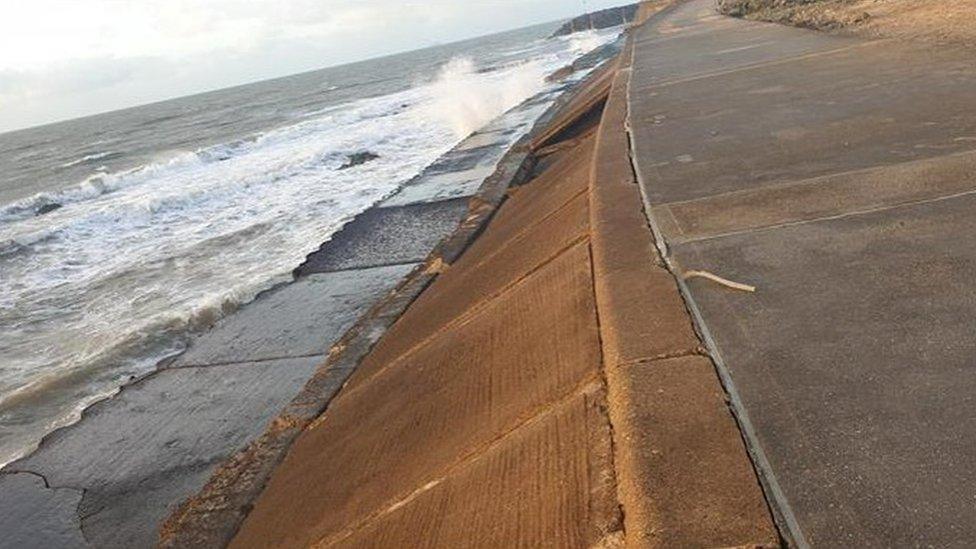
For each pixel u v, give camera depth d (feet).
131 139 205.98
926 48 27.99
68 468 20.86
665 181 16.81
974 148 13.60
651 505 6.19
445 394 12.47
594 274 12.68
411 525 8.91
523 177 38.83
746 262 11.06
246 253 41.27
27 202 73.67
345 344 20.89
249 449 16.21
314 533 11.00
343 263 34.30
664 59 48.34
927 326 8.19
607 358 9.32
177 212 56.90
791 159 16.01
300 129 111.55
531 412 9.52
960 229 10.46
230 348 27.02
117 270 42.34
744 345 8.67
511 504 7.81
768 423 7.07
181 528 13.70
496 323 14.03
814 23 47.24
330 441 14.53
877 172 13.62
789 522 5.75
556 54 199.72
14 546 17.92
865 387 7.34
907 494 5.82
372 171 61.52
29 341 32.76
